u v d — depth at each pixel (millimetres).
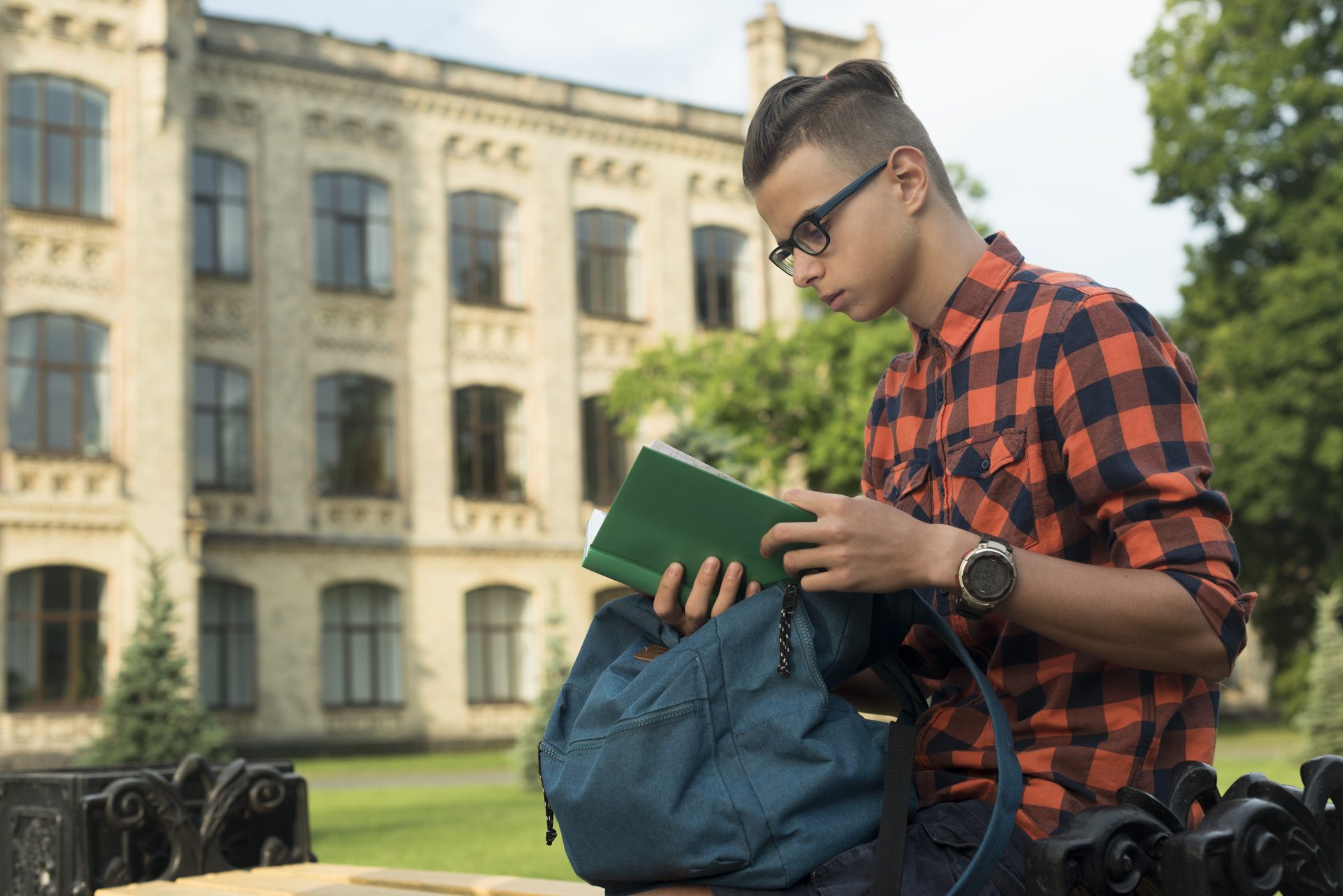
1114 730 1729
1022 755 1763
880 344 23422
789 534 1647
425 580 27297
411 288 28047
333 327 27062
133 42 24062
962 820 1719
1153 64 27078
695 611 1728
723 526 1698
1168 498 1608
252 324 26062
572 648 28531
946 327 1890
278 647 25422
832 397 24062
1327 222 24797
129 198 23750
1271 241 26156
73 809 3504
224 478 25516
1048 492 1774
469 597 28062
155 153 24062
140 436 23312
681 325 31422
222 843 3619
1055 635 1637
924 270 1923
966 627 1899
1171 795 1690
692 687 1643
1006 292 1858
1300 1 25641
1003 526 1801
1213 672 1619
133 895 3219
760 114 1977
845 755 1671
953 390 1895
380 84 28141
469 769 20969
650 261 31406
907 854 1688
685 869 1611
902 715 1932
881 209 1896
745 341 26297
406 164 28391
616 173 31188
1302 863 1613
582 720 1703
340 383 27094
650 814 1605
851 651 1724
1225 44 26469
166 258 23938
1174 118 26453
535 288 29594
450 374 28375
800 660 1672
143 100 24031
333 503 26484
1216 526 1610
